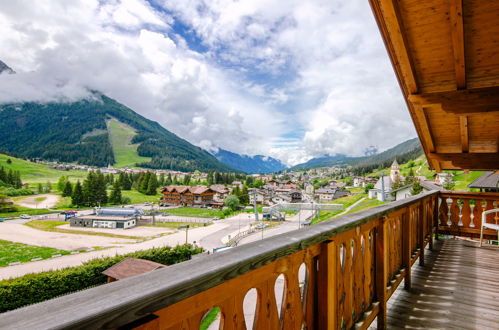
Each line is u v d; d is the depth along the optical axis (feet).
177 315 2.70
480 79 14.96
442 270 14.21
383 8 12.80
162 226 188.75
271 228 152.97
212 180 497.46
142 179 417.28
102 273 62.59
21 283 52.21
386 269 9.07
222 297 3.25
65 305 1.99
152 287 2.39
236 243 121.60
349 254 6.84
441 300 10.90
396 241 11.03
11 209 247.70
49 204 287.48
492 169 20.16
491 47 13.39
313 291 5.51
